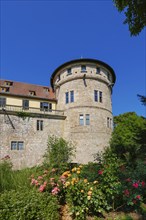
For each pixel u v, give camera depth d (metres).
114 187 6.84
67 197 6.79
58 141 25.44
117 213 6.70
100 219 6.22
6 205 5.39
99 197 6.61
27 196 5.96
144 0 4.81
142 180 8.16
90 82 32.62
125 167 10.24
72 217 6.29
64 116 32.09
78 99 31.83
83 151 29.31
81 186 6.47
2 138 27.50
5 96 32.72
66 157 22.97
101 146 29.92
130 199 6.80
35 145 29.05
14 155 27.42
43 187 6.72
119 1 5.10
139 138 17.48
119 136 32.47
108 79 35.44
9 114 28.94
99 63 33.94
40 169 9.40
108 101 34.12
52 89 40.50
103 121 31.64
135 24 5.15
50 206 5.96
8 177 7.61
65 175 7.37
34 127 29.91
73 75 33.28
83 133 30.11
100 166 8.00
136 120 36.28
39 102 34.81
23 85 37.84
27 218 5.32
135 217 6.52
